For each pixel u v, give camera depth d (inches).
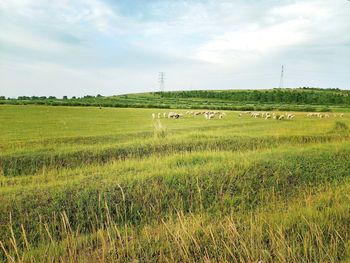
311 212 313.6
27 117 1576.0
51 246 283.9
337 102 4382.4
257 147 742.5
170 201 400.2
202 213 364.5
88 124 1294.3
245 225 294.0
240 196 412.8
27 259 263.3
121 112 2089.1
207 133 924.0
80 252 255.9
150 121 1451.8
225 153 625.9
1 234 320.5
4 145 751.1
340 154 591.5
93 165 610.2
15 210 362.9
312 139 864.9
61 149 687.1
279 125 1267.2
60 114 1818.4
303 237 265.3
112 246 268.5
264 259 226.5
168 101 4483.3
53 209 368.5
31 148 708.7
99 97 5674.2
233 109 2785.4
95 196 397.4
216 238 275.9
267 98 5029.5
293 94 4817.9
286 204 379.2
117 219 362.0
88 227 350.6
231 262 238.4
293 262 225.8
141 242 281.7
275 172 482.0
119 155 663.8
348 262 217.3
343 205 327.9
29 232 330.0
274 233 277.4
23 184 465.7
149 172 485.7
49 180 486.0
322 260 229.5
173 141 773.9
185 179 452.4
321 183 453.7
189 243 267.6
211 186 435.5
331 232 274.4
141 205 390.3
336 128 1099.9
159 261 243.3
